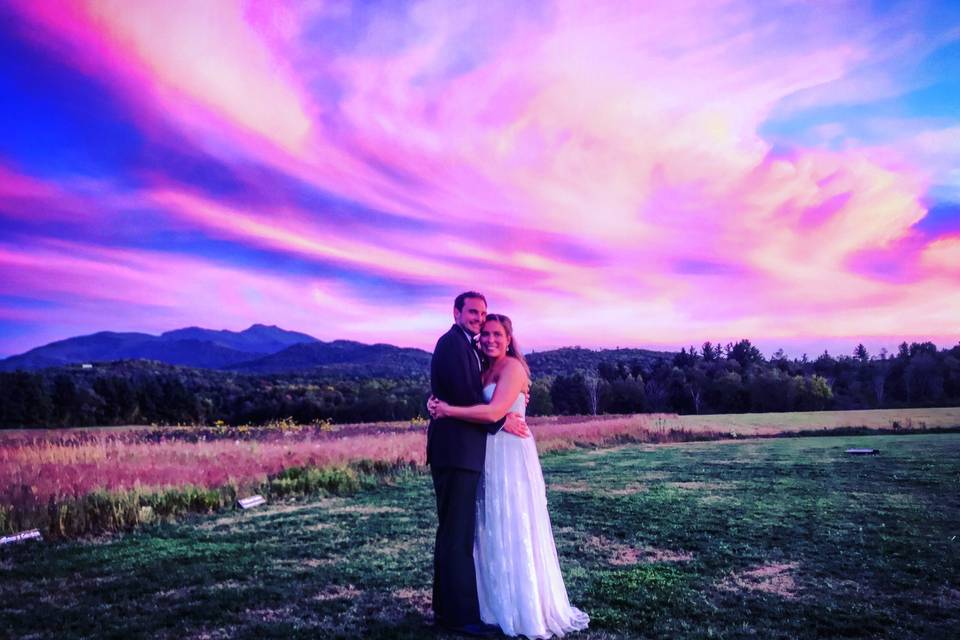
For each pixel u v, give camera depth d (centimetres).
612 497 973
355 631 405
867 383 7306
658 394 7969
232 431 2472
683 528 725
